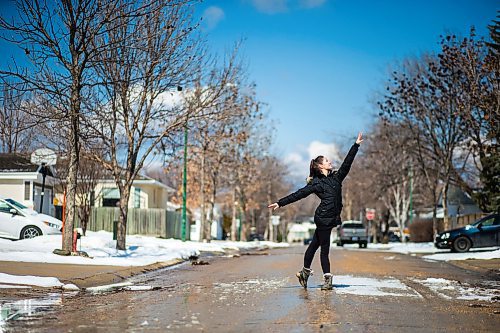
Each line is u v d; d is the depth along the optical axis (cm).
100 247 2242
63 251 1750
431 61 3612
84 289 1191
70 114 1639
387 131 4081
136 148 2212
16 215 2392
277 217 7412
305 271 1190
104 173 3103
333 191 1147
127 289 1187
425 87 3431
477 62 2777
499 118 2542
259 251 3491
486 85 2739
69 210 1766
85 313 856
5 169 3666
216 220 7581
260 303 970
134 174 2219
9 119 2267
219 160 4412
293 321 796
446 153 3656
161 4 1795
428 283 1370
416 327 770
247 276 1511
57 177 2986
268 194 7319
